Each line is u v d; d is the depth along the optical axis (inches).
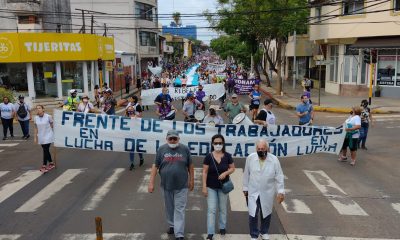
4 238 295.6
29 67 1179.9
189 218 329.1
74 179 440.5
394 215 338.0
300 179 440.5
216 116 502.6
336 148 484.4
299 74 1870.1
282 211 344.5
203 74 1585.9
